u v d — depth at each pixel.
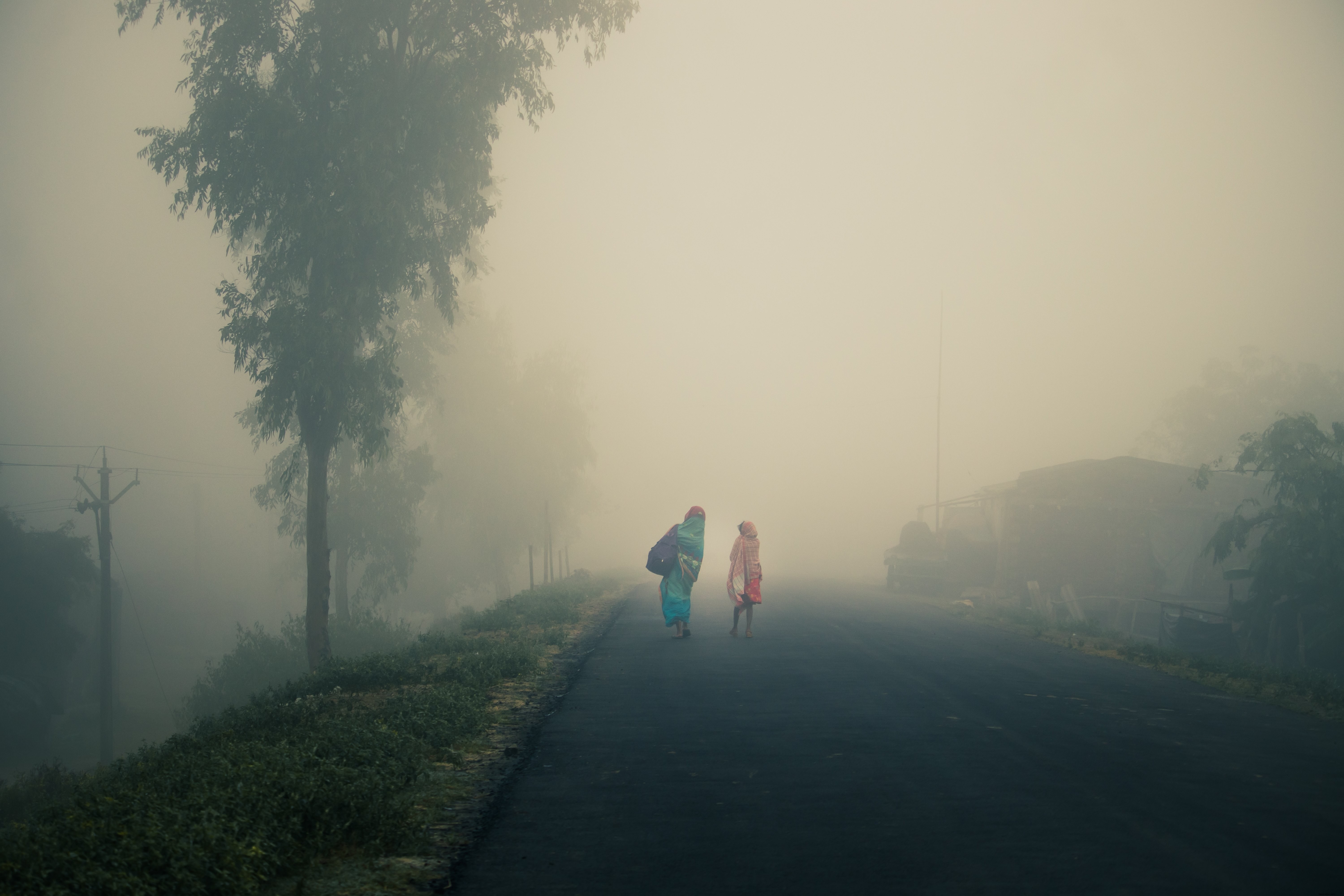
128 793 5.48
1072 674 10.98
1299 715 8.50
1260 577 20.02
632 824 4.95
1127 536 30.89
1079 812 5.10
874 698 8.92
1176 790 5.58
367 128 18.44
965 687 9.64
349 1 18.55
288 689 10.92
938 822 4.93
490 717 8.04
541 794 5.60
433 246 20.52
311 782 5.04
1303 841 4.58
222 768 5.73
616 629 15.91
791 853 4.43
